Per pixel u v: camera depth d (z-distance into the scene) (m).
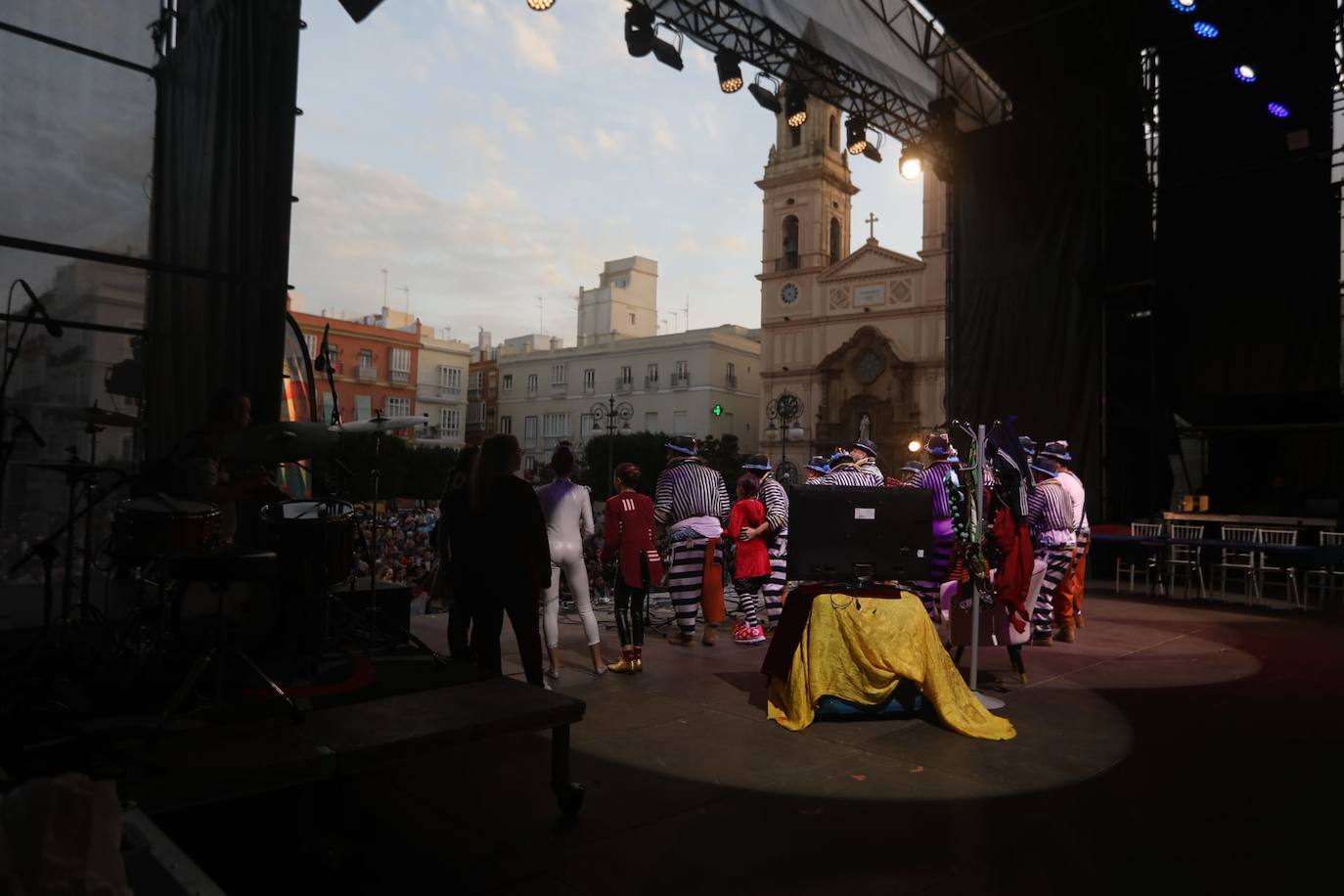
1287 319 10.93
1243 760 3.91
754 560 6.53
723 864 2.78
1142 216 12.20
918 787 3.51
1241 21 10.84
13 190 4.58
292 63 5.48
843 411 39.06
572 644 6.50
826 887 2.62
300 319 45.91
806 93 12.16
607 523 5.58
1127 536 9.93
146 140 4.98
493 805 3.25
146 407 4.95
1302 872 2.77
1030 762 3.85
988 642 5.27
